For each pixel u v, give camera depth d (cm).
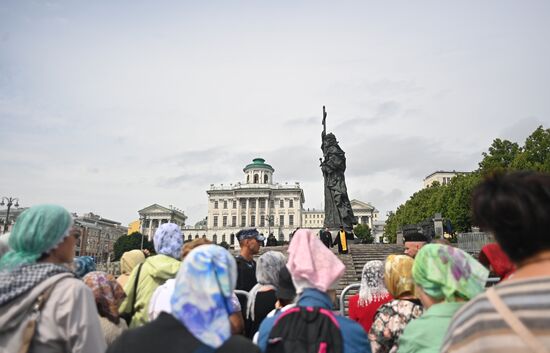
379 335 397
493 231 207
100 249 12294
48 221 347
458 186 5594
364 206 14262
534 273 187
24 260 337
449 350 192
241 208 13200
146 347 242
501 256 443
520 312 168
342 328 321
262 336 347
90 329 318
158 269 526
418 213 6856
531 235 189
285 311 337
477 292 318
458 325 193
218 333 242
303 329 314
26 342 304
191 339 245
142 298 525
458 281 319
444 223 3039
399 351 334
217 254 270
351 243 3119
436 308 321
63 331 313
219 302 252
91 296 334
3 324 306
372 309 516
